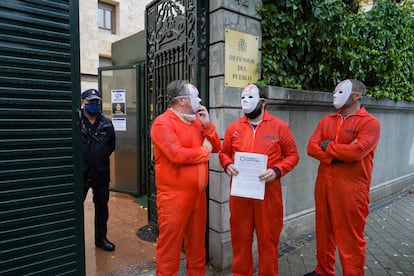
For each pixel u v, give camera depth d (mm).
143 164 5457
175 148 2096
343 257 2512
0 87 1656
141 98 5332
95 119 3275
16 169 1740
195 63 2943
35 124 1792
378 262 3225
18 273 1781
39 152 1816
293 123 3717
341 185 2480
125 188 5625
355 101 2523
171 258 2225
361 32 4336
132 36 5715
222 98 2877
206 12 2949
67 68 1896
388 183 5770
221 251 2975
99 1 12984
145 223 4180
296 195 3883
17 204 1757
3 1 1639
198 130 2348
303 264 3135
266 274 2455
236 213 2475
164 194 2219
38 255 1851
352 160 2389
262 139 2385
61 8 1847
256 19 3150
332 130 2611
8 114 1691
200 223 2352
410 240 3775
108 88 5691
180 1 3244
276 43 3324
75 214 1986
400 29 5102
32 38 1752
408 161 6559
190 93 2215
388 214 4727
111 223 4184
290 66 3602
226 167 2436
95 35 12469
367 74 4770
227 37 2887
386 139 5637
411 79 5914
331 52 3842
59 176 1904
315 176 4141
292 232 3764
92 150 3189
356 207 2463
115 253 3299
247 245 2520
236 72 2984
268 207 2373
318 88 4105
